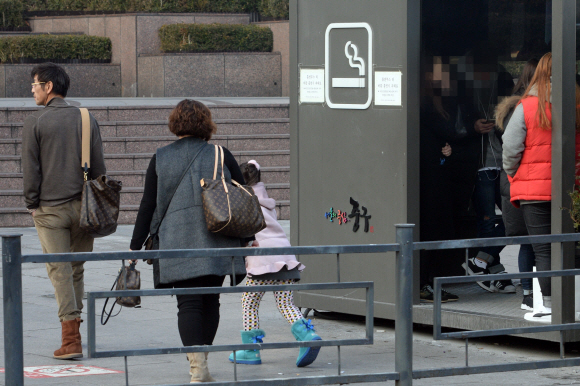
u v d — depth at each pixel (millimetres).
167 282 9539
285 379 8281
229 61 45406
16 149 29594
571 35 11172
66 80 11938
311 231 14227
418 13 12906
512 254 20656
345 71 13664
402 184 12961
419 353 12109
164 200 9711
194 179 9680
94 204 11383
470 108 15047
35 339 12812
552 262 11359
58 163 11609
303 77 14242
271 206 11570
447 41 14875
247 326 11516
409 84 12875
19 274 7324
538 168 11680
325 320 14688
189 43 45000
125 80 47031
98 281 18172
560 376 10820
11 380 7309
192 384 8102
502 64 15250
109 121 31562
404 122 12906
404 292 8516
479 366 8891
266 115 33281
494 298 14203
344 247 8344
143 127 31469
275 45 46844
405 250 8508
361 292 13547
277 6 48906
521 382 10461
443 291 13914
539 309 12023
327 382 8383
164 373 10898
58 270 11594
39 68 11781
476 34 15047
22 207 27609
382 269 13258
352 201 13625
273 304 16203
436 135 14859
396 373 8555
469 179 15438
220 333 13234
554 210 11281
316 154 14117
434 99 14727
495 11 15094
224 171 9852
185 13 48688
